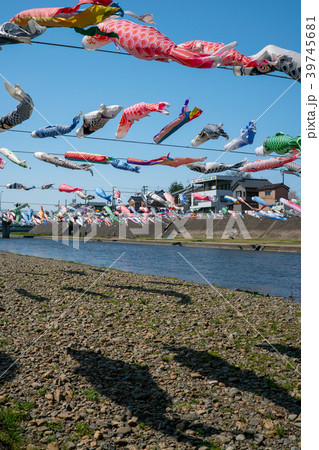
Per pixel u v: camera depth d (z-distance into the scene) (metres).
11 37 5.23
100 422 5.93
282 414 6.25
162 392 6.98
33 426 5.77
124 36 5.14
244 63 5.34
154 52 5.09
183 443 5.48
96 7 4.88
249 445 5.44
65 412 6.16
